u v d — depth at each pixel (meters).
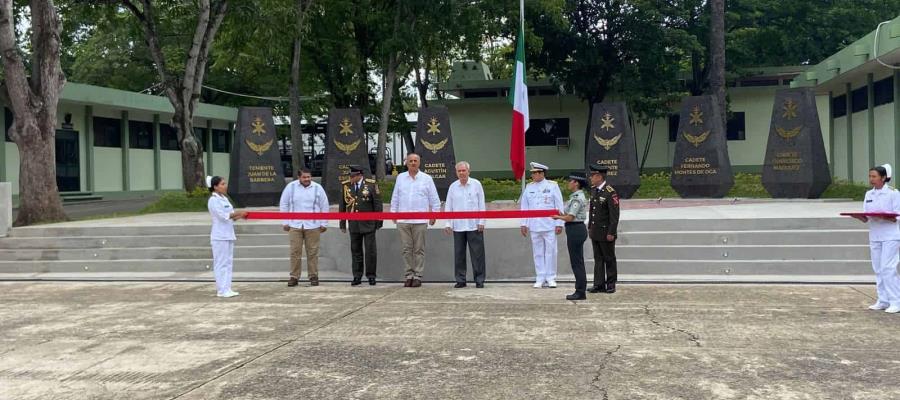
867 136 25.39
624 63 35.41
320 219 12.13
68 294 12.00
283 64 30.08
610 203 11.13
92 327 9.18
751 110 36.94
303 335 8.52
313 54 30.84
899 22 19.11
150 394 6.35
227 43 27.52
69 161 33.66
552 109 38.59
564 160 38.66
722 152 21.64
